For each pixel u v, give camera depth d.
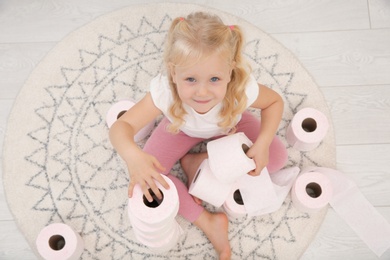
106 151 1.28
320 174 1.17
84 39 1.38
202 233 1.22
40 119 1.31
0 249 1.20
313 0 1.42
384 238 1.19
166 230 1.02
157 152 1.16
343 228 1.22
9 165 1.27
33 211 1.23
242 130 1.18
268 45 1.38
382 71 1.36
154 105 0.98
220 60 0.79
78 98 1.33
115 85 1.34
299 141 1.21
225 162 0.98
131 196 0.90
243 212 1.15
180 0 1.42
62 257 1.10
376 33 1.39
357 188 1.23
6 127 1.30
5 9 1.42
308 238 1.21
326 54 1.38
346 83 1.35
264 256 1.20
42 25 1.41
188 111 0.98
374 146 1.29
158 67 1.36
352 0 1.42
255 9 1.42
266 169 1.15
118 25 1.40
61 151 1.28
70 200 1.24
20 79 1.35
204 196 1.10
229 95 0.94
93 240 1.21
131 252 1.20
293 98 1.33
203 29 0.77
